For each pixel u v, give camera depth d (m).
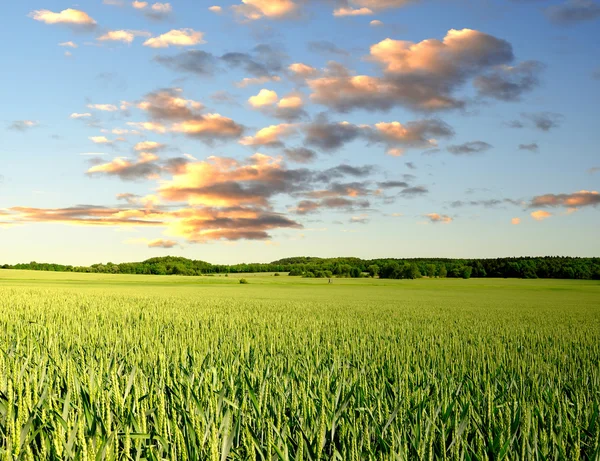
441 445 4.82
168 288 68.38
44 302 30.72
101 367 6.83
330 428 5.13
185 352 9.62
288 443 4.96
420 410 5.65
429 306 39.81
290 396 6.47
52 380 6.33
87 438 4.53
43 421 4.94
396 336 17.31
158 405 5.05
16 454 4.30
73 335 13.55
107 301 33.84
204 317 22.98
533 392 7.57
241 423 5.24
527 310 36.72
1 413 5.14
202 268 153.12
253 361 9.96
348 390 6.73
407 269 135.12
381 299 51.00
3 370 6.60
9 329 14.85
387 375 8.44
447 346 14.12
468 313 32.09
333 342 14.26
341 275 146.50
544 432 5.19
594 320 27.94
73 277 101.25
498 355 11.88
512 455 4.79
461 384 7.54
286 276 142.88
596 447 4.87
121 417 5.04
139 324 19.25
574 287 97.19
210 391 6.04
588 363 11.55
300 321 22.44
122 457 4.46
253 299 43.91
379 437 4.83
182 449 4.37
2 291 45.94
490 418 5.63
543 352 13.97
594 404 6.46
